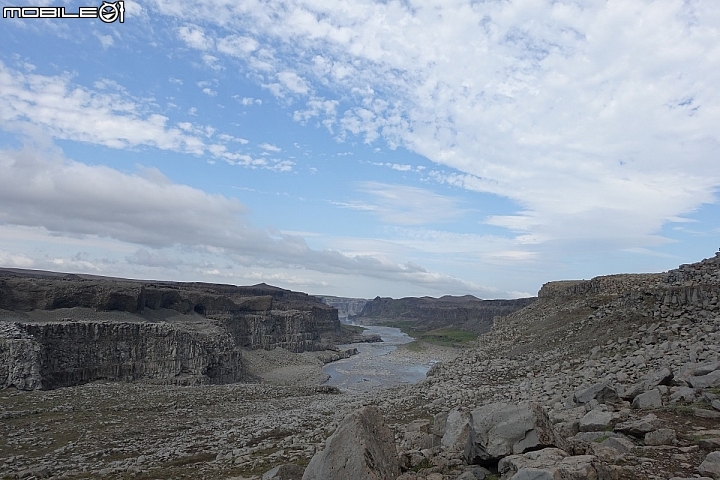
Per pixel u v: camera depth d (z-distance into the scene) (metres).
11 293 86.25
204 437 35.44
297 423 37.56
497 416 13.41
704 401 17.64
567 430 17.23
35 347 61.03
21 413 44.22
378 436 13.05
